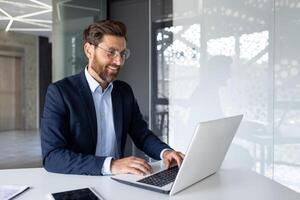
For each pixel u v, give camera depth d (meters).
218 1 3.06
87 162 1.29
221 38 3.07
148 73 3.52
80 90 1.51
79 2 3.64
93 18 3.69
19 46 8.61
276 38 2.80
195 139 1.01
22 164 4.71
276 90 2.82
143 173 1.27
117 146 1.60
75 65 3.56
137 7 3.59
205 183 1.22
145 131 1.70
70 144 1.46
